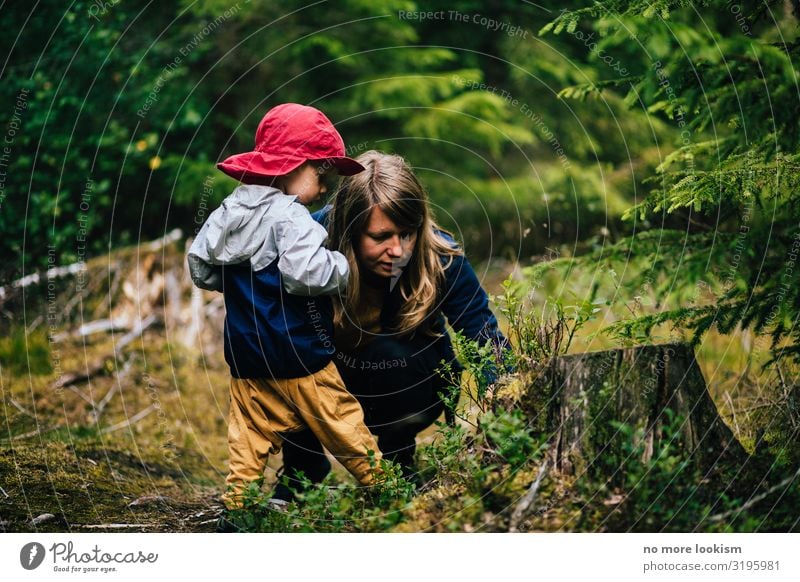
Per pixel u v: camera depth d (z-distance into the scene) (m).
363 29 6.59
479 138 6.62
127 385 4.26
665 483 2.14
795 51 2.86
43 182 5.20
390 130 6.93
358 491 2.40
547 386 2.29
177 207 6.27
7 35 5.29
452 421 2.53
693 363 2.27
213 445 3.83
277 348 2.30
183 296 5.16
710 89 2.90
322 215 2.65
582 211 5.94
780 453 2.38
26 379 4.14
